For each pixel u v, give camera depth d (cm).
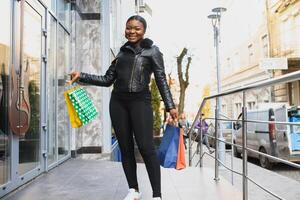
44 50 628
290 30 2239
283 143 786
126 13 1728
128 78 334
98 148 907
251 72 2975
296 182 954
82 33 922
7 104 461
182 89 2189
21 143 505
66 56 805
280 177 1023
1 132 444
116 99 346
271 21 2497
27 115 512
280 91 2317
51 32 679
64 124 784
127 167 355
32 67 558
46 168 613
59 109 738
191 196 414
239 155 1268
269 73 2405
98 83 358
